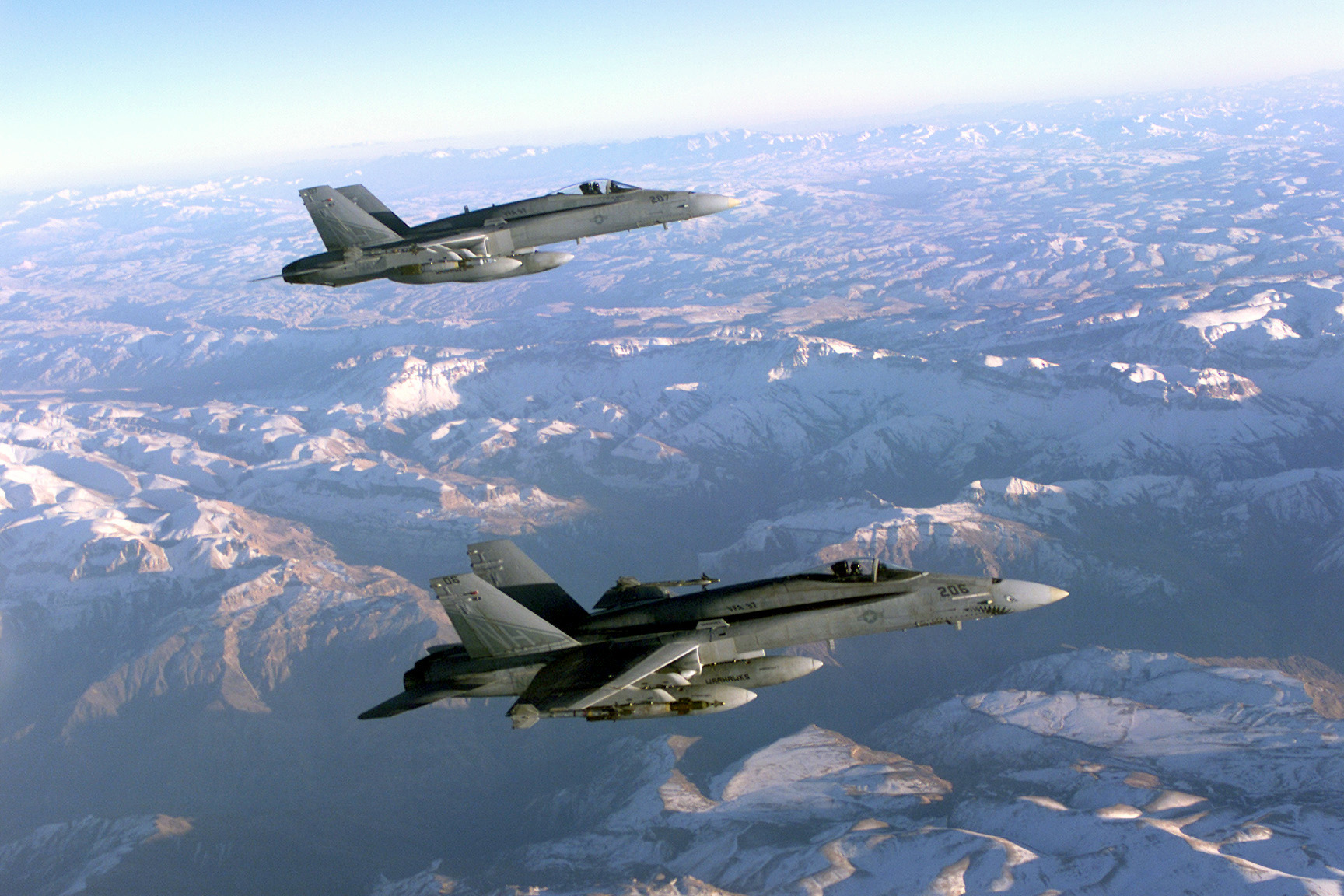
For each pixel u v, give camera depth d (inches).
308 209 1956.2
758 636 1460.4
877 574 1520.7
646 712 1392.7
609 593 1571.1
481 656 1462.8
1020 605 1509.6
